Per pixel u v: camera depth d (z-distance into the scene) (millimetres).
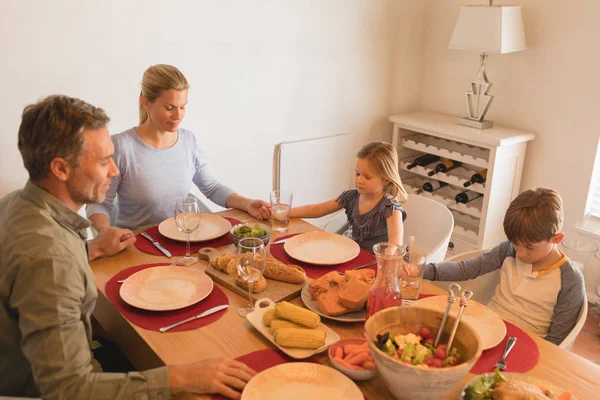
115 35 2434
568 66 2914
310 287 1497
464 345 1098
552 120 3043
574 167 2998
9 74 2234
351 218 2137
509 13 2855
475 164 3133
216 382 1119
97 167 1187
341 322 1394
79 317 1167
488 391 1062
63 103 1139
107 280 1575
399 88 3623
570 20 2855
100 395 1116
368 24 3299
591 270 2934
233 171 3049
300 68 3107
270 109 3068
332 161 3465
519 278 1731
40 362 1101
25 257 1097
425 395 1028
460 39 3021
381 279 1289
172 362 1221
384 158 1964
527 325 1687
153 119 2061
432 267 1821
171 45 2605
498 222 3234
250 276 1367
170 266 1623
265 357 1242
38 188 1180
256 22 2844
